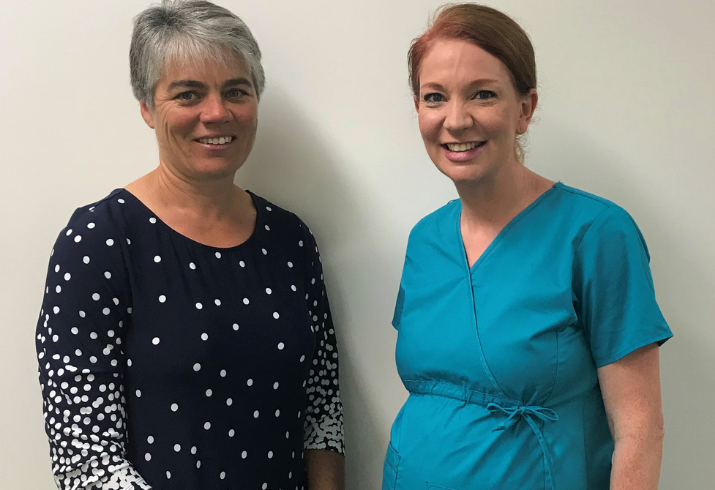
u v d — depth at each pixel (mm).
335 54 1203
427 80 851
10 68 1277
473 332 879
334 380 1218
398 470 941
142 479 904
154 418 934
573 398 860
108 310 913
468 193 921
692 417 1147
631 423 801
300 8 1201
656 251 1125
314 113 1233
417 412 943
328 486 1156
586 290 832
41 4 1250
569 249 846
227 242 1041
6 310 1342
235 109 955
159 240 970
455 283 942
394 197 1226
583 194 890
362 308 1274
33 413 1362
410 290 1029
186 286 963
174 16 906
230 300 991
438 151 885
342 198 1249
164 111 927
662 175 1104
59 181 1302
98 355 900
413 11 1153
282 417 1055
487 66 817
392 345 1270
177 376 926
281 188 1276
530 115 897
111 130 1274
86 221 932
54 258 916
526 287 857
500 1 1111
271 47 1229
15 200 1314
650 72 1082
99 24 1242
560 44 1105
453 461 871
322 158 1244
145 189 1010
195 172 959
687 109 1081
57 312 894
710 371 1131
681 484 1167
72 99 1274
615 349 809
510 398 852
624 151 1110
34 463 1370
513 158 903
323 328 1191
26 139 1297
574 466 844
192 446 941
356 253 1260
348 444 1319
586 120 1116
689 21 1059
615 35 1084
